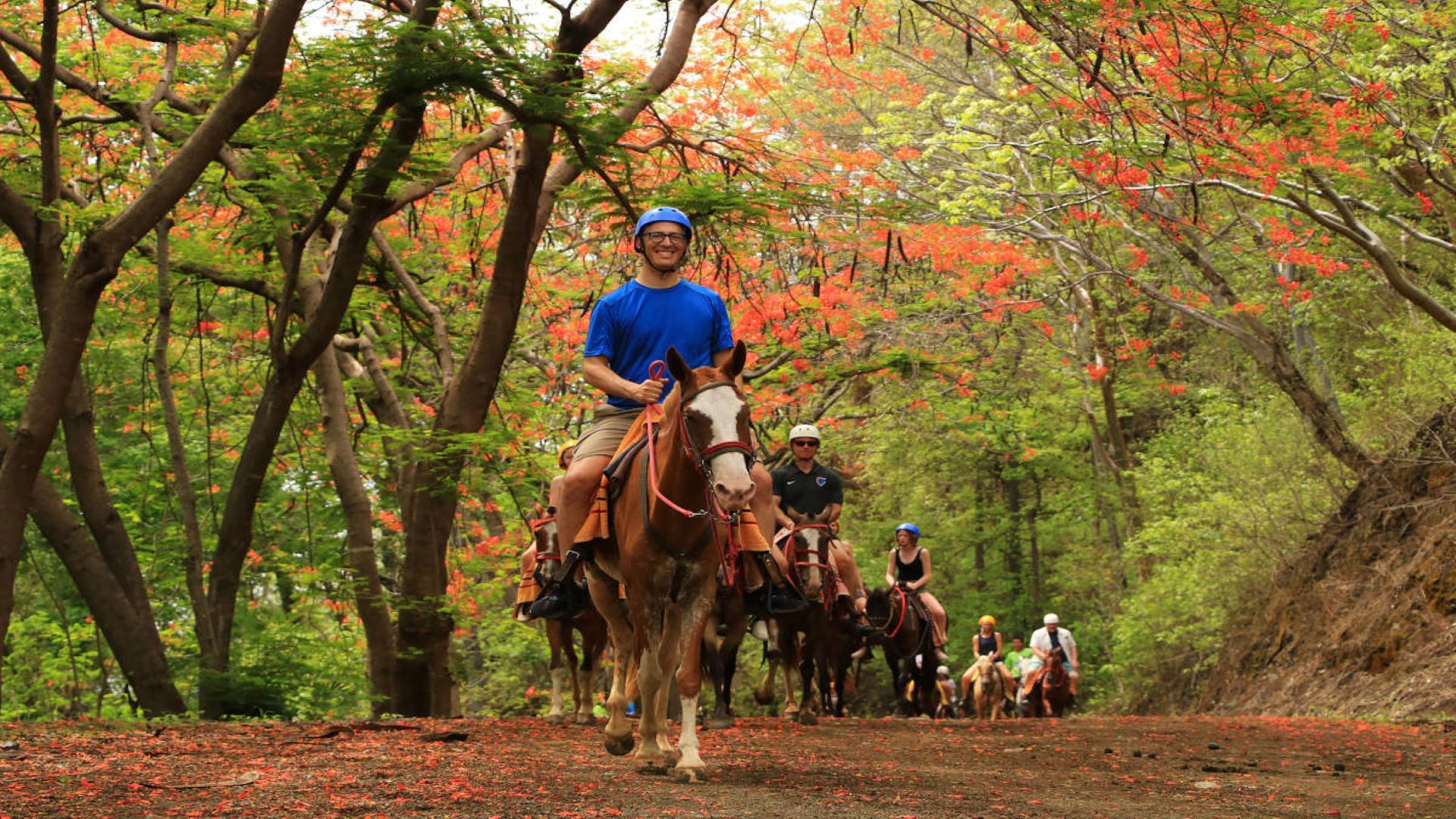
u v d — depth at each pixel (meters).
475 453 16.77
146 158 16.23
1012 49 13.27
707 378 6.84
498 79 13.31
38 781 7.00
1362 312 27.88
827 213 20.12
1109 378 33.12
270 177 15.72
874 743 11.55
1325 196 17.84
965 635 38.94
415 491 17.38
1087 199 20.50
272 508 25.31
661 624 7.24
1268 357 24.75
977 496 39.88
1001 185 24.11
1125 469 34.50
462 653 25.91
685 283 7.73
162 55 19.00
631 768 7.97
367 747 9.39
